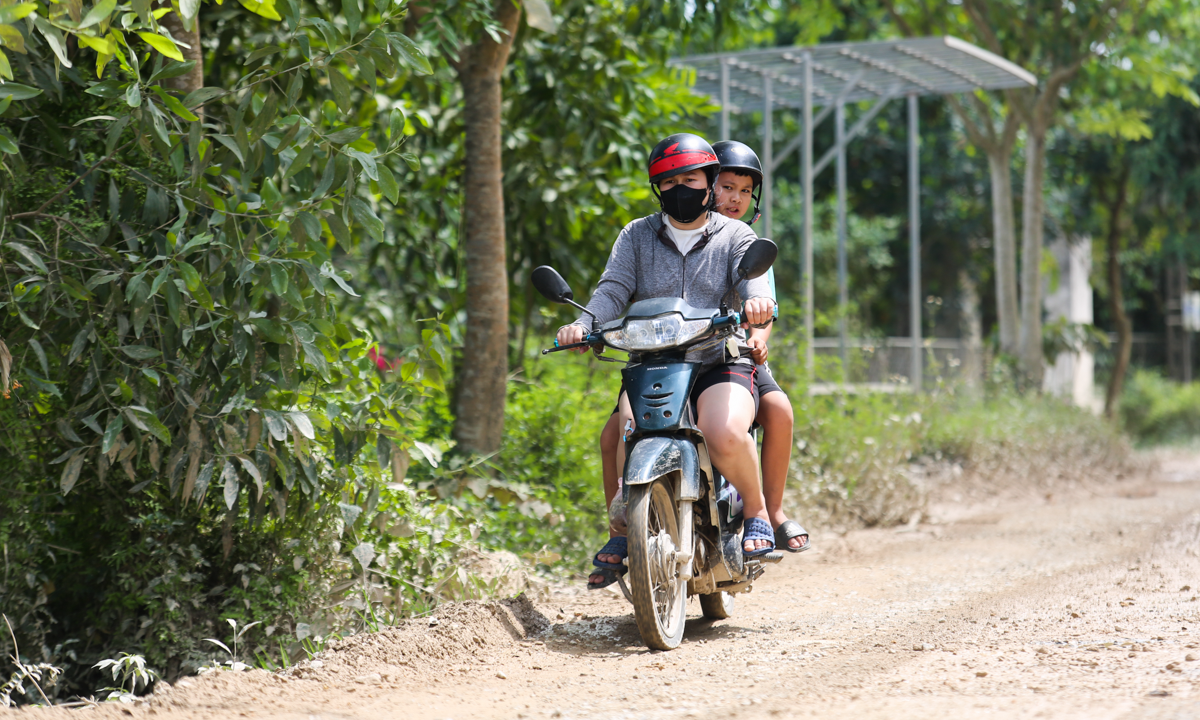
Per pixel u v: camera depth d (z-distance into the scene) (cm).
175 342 755
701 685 639
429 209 1423
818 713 555
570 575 1100
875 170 4550
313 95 1004
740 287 751
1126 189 3841
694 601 970
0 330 757
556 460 1262
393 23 804
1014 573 1080
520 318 1531
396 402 846
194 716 577
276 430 730
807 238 2309
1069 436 2522
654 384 729
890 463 1653
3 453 766
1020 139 4156
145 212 761
